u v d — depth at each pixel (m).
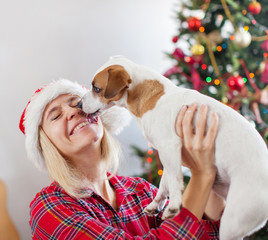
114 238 1.41
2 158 3.34
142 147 4.32
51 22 3.67
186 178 3.09
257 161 1.36
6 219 3.24
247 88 2.94
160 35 4.41
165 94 1.52
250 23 3.04
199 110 1.42
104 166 1.95
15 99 3.44
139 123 1.58
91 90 1.68
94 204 1.71
